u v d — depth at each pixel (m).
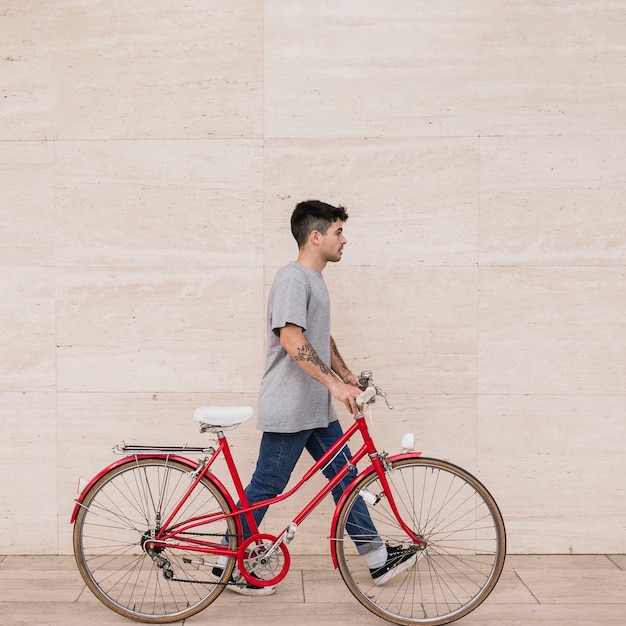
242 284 3.87
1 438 3.91
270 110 3.83
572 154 3.84
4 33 3.83
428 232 3.86
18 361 3.89
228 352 3.89
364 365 3.89
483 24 3.81
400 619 3.12
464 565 3.77
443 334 3.88
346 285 3.87
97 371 3.89
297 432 3.25
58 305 3.88
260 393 3.33
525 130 3.84
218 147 3.84
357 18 3.81
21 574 3.66
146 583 3.52
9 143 3.86
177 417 3.91
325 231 3.28
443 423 3.90
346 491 3.15
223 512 3.16
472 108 3.83
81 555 3.17
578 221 3.85
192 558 3.66
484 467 3.90
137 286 3.88
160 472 3.90
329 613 3.24
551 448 3.89
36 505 3.92
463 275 3.87
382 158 3.84
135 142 3.85
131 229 3.87
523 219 3.85
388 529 3.87
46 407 3.90
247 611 3.26
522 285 3.87
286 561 3.17
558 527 3.91
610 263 3.86
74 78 3.84
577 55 3.81
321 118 3.83
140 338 3.89
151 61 3.83
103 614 3.21
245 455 3.90
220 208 3.86
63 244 3.87
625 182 3.84
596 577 3.61
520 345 3.88
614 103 3.83
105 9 3.82
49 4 3.83
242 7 3.82
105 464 3.92
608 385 3.88
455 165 3.84
